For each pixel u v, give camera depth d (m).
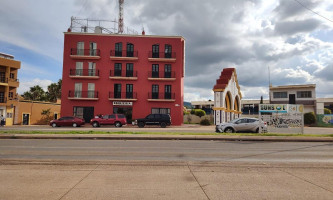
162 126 32.22
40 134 16.98
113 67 38.78
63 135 16.66
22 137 16.39
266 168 7.35
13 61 41.25
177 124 38.38
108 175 6.39
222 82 38.94
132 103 38.41
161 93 38.84
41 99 56.84
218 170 7.05
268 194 4.93
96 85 38.44
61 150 10.99
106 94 38.47
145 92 38.78
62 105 37.84
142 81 38.88
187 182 5.77
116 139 16.44
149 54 39.16
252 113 64.19
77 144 13.40
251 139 16.36
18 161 8.15
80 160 8.45
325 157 9.62
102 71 38.66
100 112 38.19
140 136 16.61
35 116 45.38
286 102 52.91
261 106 20.30
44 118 47.03
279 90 53.84
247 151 11.16
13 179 5.92
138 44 39.25
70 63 38.38
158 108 38.66
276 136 17.00
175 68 39.22
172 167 7.43
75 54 38.44
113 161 8.30
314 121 42.50
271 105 20.20
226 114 39.66
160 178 6.12
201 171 6.92
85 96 38.19
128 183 5.64
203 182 5.78
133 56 39.06
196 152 10.73
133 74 38.88
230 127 21.12
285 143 14.95
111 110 38.34
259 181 5.89
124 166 7.54
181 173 6.67
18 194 4.81
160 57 39.19
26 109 43.53
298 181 5.89
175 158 9.17
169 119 32.12
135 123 36.00
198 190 5.16
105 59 38.81
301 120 19.45
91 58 38.44
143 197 4.70
